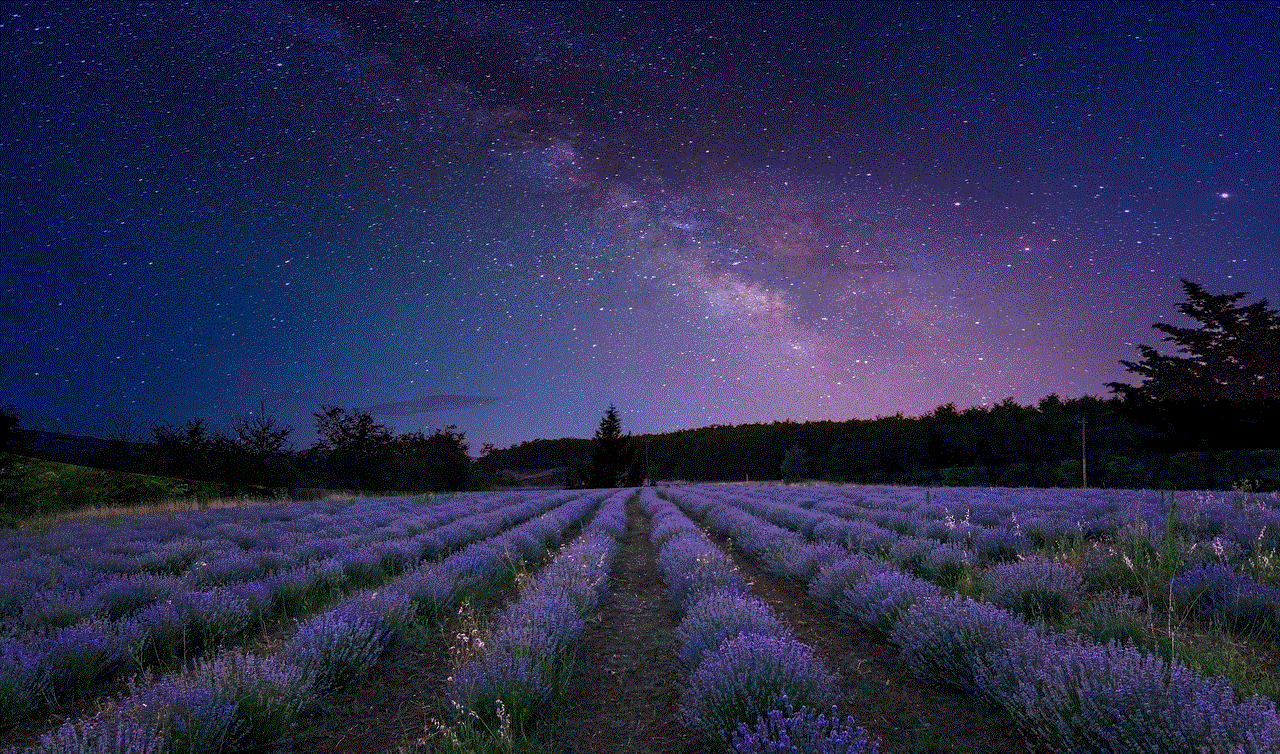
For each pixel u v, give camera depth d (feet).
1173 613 19.22
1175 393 127.03
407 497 109.09
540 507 81.92
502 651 15.70
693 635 17.10
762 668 12.89
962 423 229.86
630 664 18.42
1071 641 14.66
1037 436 189.67
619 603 26.76
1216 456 99.35
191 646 19.93
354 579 29.78
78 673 16.25
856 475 221.46
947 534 35.37
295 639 17.04
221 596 22.03
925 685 15.56
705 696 12.96
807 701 12.47
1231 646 15.88
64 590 24.36
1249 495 50.47
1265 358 122.11
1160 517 34.01
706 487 164.14
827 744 9.98
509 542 36.01
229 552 35.27
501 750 12.44
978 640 15.01
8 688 14.37
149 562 32.19
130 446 104.17
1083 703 10.70
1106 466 115.14
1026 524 35.60
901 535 36.45
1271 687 12.64
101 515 62.85
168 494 84.64
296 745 13.33
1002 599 19.97
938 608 16.89
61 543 40.29
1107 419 168.45
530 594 22.82
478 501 95.20
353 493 123.95
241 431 117.70
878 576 21.53
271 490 104.47
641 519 75.20
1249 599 17.80
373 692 16.20
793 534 37.93
